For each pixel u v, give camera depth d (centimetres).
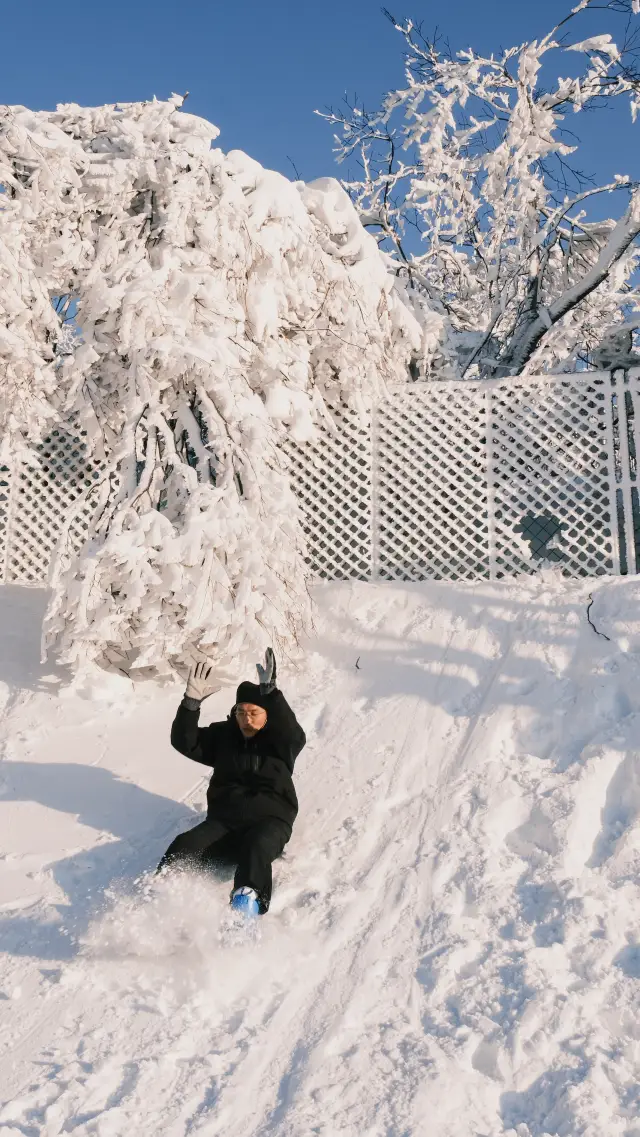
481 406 809
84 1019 341
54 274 746
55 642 747
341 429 845
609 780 505
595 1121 281
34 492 915
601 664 604
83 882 448
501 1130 284
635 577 706
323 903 420
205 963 368
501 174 1030
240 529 643
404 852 464
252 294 758
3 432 848
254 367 789
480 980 362
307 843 479
